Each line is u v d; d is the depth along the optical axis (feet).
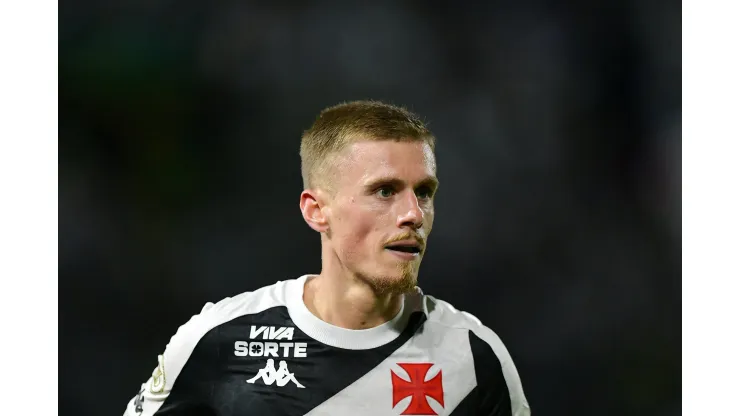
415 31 87.56
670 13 86.58
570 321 81.10
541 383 79.20
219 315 31.07
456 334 31.24
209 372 30.19
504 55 87.76
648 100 86.38
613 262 82.99
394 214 27.61
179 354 30.48
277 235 82.07
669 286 82.17
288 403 29.35
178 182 81.10
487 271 82.23
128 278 78.33
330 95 85.61
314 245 81.76
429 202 28.71
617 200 85.20
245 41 84.33
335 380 29.63
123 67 81.10
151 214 80.07
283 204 82.89
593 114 86.94
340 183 28.27
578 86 87.15
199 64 82.99
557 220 84.23
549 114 86.74
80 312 76.38
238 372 29.91
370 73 86.58
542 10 88.02
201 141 82.33
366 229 27.78
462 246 82.69
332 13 86.53
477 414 30.53
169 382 30.42
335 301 29.94
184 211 80.94
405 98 86.69
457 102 87.04
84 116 79.51
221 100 83.35
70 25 80.38
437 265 81.56
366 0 87.15
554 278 82.43
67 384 74.23
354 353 29.96
